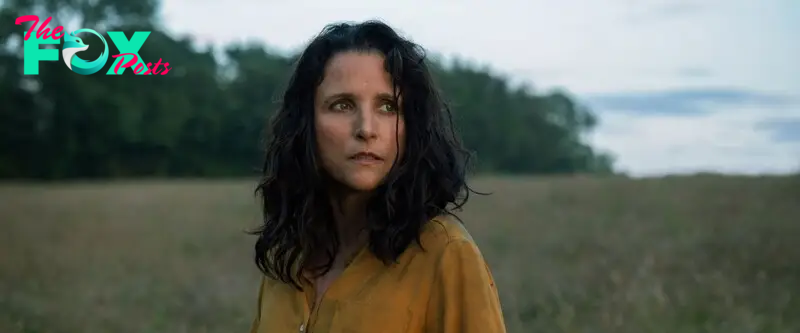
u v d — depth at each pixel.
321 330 1.64
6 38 50.47
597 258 9.16
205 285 8.97
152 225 15.43
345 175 1.64
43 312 7.78
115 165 57.03
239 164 61.22
